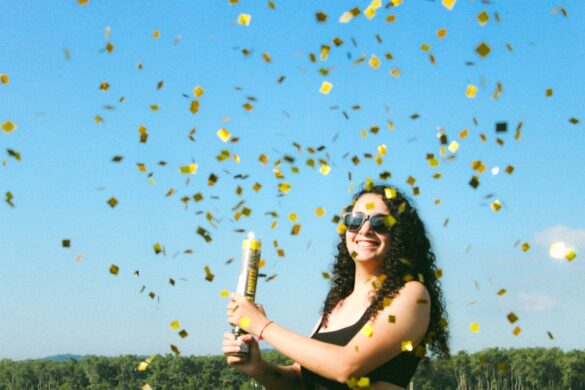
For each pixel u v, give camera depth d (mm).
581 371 98688
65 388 110188
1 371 113438
